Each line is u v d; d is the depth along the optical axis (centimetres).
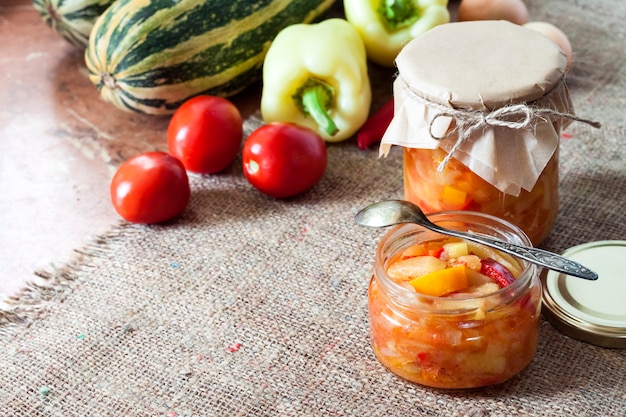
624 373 75
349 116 95
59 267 86
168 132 94
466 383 73
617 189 88
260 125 99
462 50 80
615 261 79
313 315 80
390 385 75
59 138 100
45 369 78
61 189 94
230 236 88
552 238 84
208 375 77
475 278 74
